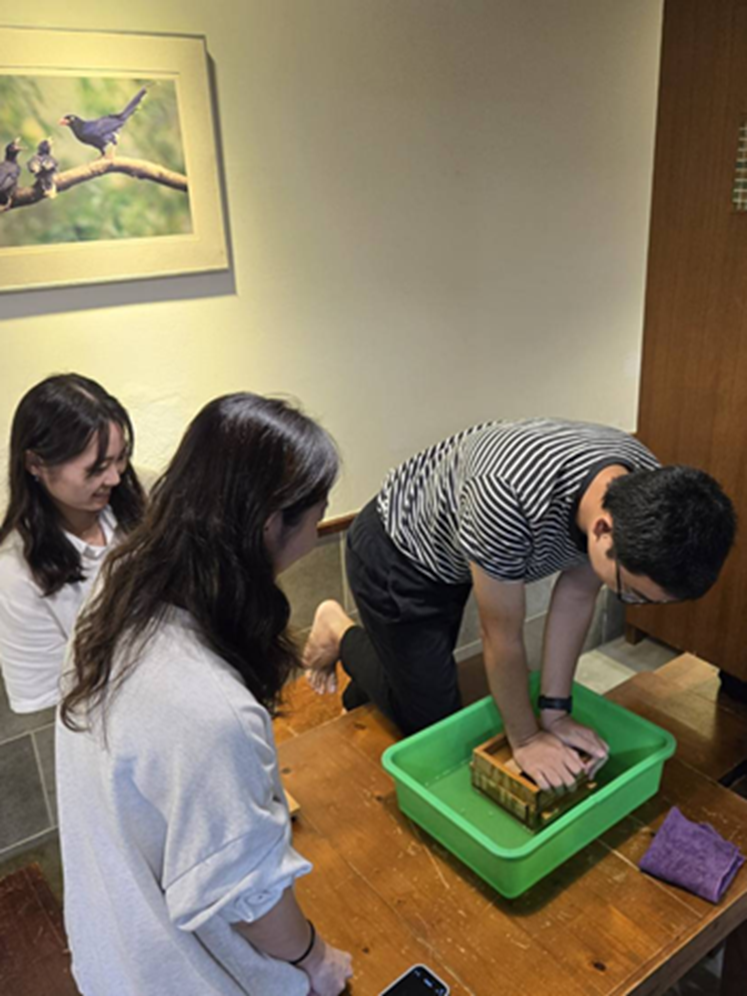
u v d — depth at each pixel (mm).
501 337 2625
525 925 1264
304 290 2201
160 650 814
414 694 1784
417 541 1687
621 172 2684
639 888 1323
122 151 1825
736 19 2055
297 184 2098
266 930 943
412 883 1354
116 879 890
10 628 1603
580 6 2395
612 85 2551
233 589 822
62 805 959
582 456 1312
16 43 1655
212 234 2004
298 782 1622
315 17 1992
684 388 2461
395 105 2178
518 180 2469
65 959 1698
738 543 2445
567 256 2672
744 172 2137
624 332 2930
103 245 1864
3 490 1898
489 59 2289
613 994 1146
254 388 2213
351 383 2373
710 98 2164
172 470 857
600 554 1197
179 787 797
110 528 1699
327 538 2475
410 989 1150
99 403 1491
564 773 1454
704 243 2287
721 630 2600
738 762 1796
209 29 1870
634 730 1611
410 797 1470
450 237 2402
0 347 1829
